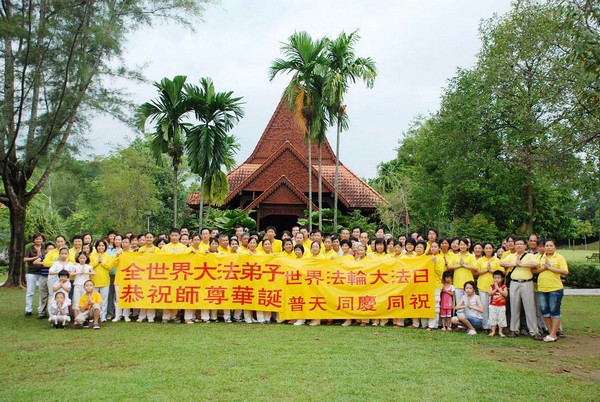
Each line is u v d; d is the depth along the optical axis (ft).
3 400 17.89
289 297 33.55
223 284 33.91
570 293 57.57
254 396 18.44
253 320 34.37
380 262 33.55
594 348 27.58
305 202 83.56
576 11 35.24
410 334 30.35
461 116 68.23
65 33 51.93
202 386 19.53
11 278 58.29
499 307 30.50
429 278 32.89
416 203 89.61
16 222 58.90
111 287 36.01
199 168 64.28
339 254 36.09
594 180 60.18
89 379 20.35
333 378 20.70
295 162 90.84
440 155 73.61
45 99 53.72
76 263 33.83
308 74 61.57
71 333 29.84
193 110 63.82
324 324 33.68
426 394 18.88
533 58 62.49
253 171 95.25
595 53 33.19
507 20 64.03
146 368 21.98
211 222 79.56
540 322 32.14
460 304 31.78
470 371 22.09
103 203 106.73
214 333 29.89
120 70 55.16
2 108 49.60
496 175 68.49
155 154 64.80
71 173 61.98
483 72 67.62
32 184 89.76
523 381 20.72
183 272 34.01
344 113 65.87
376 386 19.74
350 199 91.61
